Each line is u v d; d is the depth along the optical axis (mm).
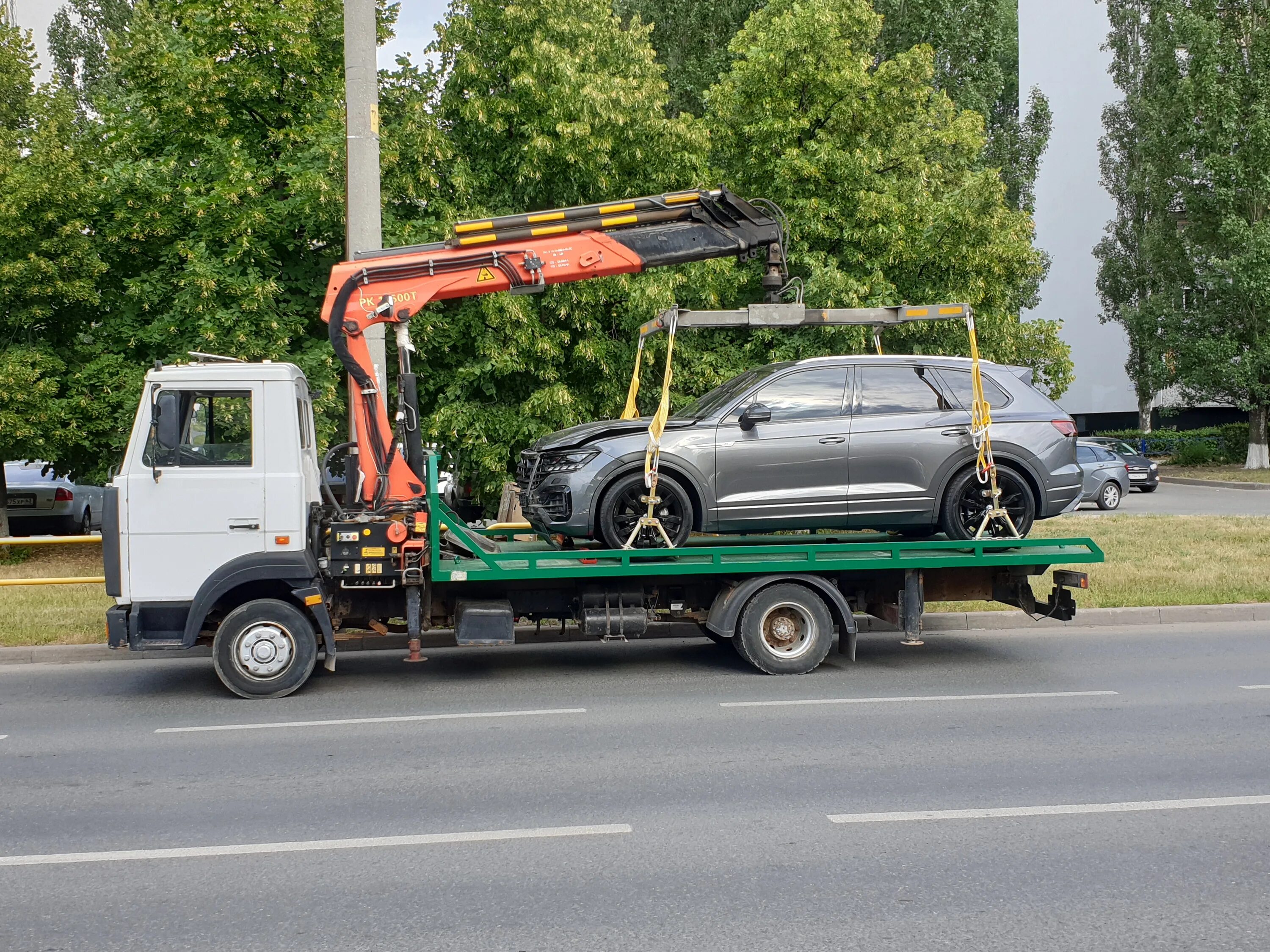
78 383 17031
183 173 17172
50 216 16328
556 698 8461
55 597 13102
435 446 17328
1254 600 12125
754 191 20031
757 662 9250
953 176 23484
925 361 9883
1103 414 52625
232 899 4488
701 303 17859
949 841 5086
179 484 8492
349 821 5477
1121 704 7973
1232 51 38625
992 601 10305
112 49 17656
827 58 19422
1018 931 4098
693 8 34312
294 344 17391
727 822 5395
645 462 9172
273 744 7102
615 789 5965
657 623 11477
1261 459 38562
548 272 9422
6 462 18250
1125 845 5031
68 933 4164
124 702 8539
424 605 9203
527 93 17406
